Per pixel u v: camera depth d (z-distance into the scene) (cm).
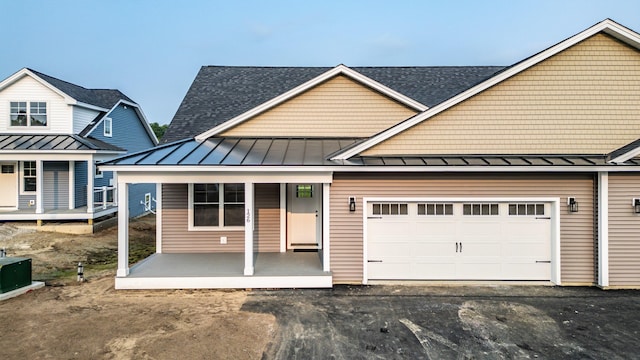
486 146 1004
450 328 710
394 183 975
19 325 709
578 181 962
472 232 984
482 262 983
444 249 984
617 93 995
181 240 1188
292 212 1209
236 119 1207
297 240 1208
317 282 931
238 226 1197
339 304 827
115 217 1920
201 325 714
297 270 973
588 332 696
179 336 668
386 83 1501
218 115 1391
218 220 1197
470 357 607
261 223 1196
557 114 1001
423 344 648
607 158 958
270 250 1195
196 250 1189
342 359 599
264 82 1588
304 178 950
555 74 1000
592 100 998
